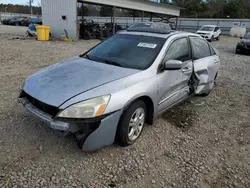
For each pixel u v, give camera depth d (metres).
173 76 3.49
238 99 5.26
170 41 3.54
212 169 2.68
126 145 2.90
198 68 4.16
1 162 2.46
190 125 3.74
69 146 2.81
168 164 2.69
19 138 2.90
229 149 3.14
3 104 3.83
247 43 13.51
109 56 3.47
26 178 2.27
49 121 2.40
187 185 2.39
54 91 2.53
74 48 12.06
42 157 2.59
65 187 2.21
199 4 52.41
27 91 2.71
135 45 3.56
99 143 2.55
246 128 3.82
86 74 2.86
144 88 2.88
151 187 2.32
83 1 16.64
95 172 2.44
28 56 8.69
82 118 2.38
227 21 33.00
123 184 2.32
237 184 2.48
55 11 17.03
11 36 16.52
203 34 22.53
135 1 21.09
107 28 20.23
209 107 4.62
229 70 8.62
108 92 2.54
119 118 2.63
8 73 5.89
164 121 3.77
